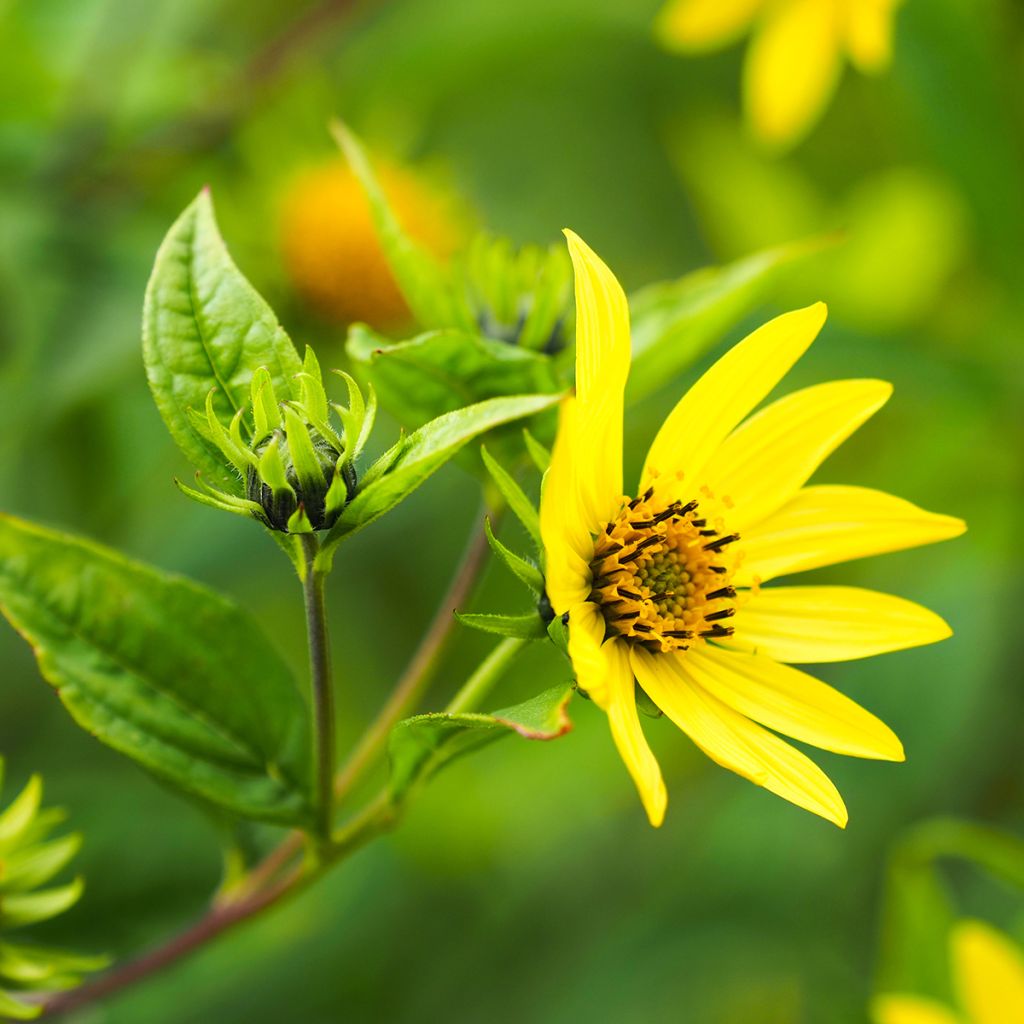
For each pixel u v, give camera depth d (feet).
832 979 1.93
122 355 1.79
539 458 1.43
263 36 2.09
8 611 1.45
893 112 2.24
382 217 1.55
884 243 2.06
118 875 1.64
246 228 1.86
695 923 1.97
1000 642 1.99
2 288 1.80
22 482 1.83
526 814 1.94
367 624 1.95
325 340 1.86
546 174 2.31
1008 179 1.96
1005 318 2.01
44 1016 1.49
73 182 1.84
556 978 1.96
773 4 1.93
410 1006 1.92
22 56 1.83
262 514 1.39
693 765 2.07
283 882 1.48
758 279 1.56
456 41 1.98
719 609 1.48
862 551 1.49
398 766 1.45
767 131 1.95
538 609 1.43
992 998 1.65
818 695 1.47
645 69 2.34
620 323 1.41
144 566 1.46
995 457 2.00
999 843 1.71
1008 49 1.99
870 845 2.00
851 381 1.49
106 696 1.45
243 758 1.47
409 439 1.40
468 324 1.55
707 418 1.48
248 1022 1.88
